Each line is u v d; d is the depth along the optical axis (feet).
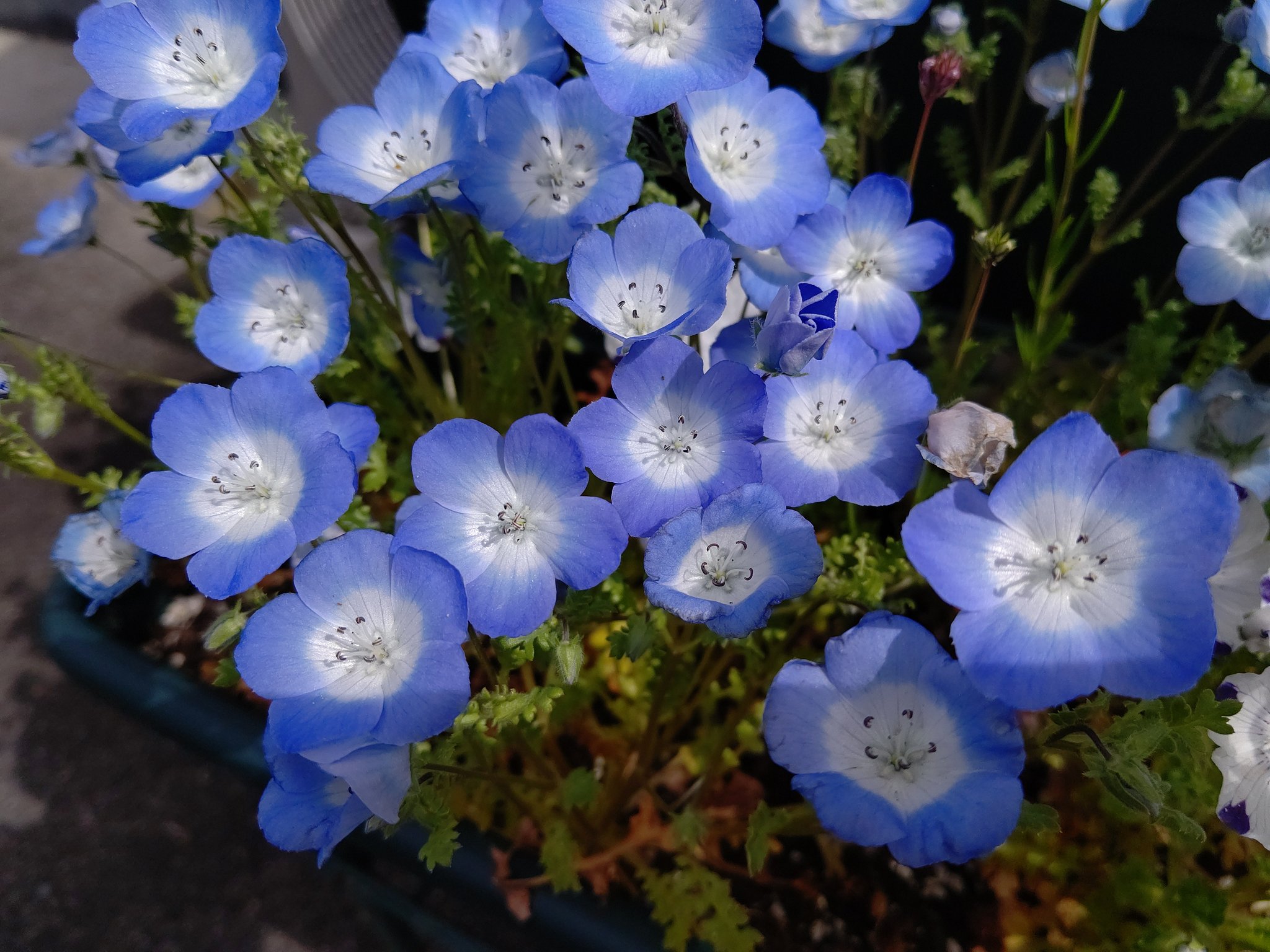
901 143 0.68
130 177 0.45
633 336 0.38
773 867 0.48
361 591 0.35
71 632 0.51
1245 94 0.47
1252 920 0.44
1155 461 0.33
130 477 0.54
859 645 0.34
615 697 0.54
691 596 0.34
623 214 0.43
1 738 0.72
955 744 0.34
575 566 0.36
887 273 0.47
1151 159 0.62
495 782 0.44
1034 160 0.65
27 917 0.67
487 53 0.49
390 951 0.64
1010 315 0.70
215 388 0.39
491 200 0.43
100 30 0.43
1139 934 0.44
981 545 0.34
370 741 0.33
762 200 0.45
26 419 0.77
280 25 0.67
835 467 0.40
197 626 0.55
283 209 0.70
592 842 0.49
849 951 0.46
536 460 0.36
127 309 0.89
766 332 0.37
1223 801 0.38
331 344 0.46
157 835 0.69
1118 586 0.34
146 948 0.65
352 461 0.37
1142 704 0.36
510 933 0.50
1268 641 0.39
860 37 0.51
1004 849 0.47
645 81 0.40
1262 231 0.48
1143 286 0.56
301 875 0.67
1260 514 0.38
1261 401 0.42
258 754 0.46
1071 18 0.59
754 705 0.51
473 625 0.36
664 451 0.38
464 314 0.53
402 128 0.45
